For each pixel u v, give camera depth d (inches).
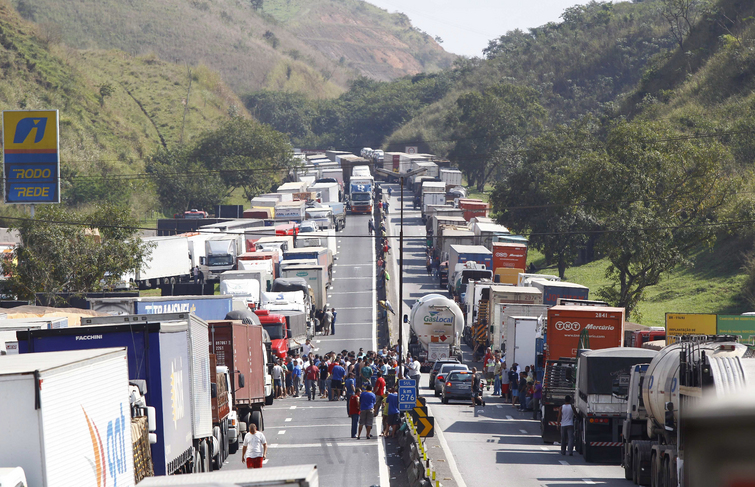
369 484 2310.5
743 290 6747.1
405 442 2736.2
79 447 1208.8
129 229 6245.1
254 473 865.5
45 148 4544.8
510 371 4475.9
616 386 2738.7
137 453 1579.7
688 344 1889.8
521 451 2987.2
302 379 4990.2
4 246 6584.6
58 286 5851.4
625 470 2429.9
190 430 2113.7
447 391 4468.5
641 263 6107.3
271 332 5157.5
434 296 5757.9
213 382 2539.4
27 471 1087.6
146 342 1828.2
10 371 1095.0
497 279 7608.3
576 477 2454.5
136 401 1683.1
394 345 6358.3
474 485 2279.8
